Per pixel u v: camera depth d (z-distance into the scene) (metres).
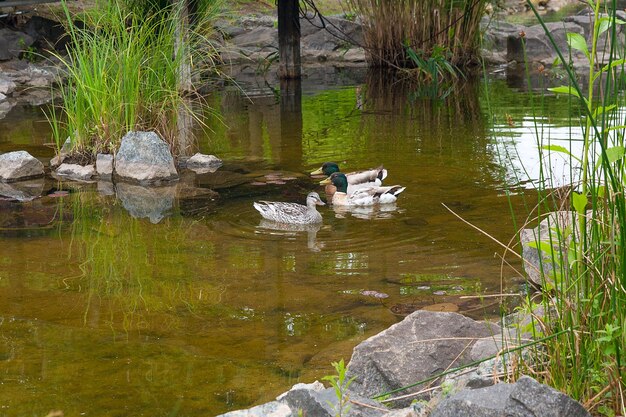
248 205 9.17
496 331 5.16
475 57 19.64
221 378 5.30
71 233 8.26
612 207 4.03
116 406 4.96
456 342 5.02
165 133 11.07
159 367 5.47
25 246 7.89
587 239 4.38
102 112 10.80
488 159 10.83
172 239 8.05
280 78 18.64
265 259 7.46
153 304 6.52
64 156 10.99
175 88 11.52
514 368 4.25
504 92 16.25
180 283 6.93
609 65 3.95
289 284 6.86
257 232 8.24
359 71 19.61
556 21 24.16
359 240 7.91
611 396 3.98
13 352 5.70
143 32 12.09
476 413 3.76
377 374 4.91
